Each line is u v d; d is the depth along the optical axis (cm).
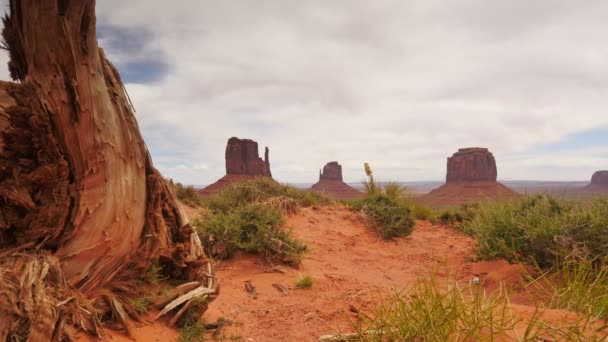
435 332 235
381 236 1086
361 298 482
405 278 665
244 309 456
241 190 1212
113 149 299
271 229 735
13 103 256
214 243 713
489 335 234
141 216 341
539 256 547
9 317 215
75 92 270
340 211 1259
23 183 267
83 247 292
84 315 273
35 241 272
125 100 330
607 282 312
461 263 742
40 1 249
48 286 247
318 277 621
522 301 437
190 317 365
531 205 672
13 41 275
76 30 264
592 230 507
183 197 1353
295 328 390
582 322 248
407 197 1538
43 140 268
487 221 682
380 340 262
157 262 374
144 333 316
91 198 288
